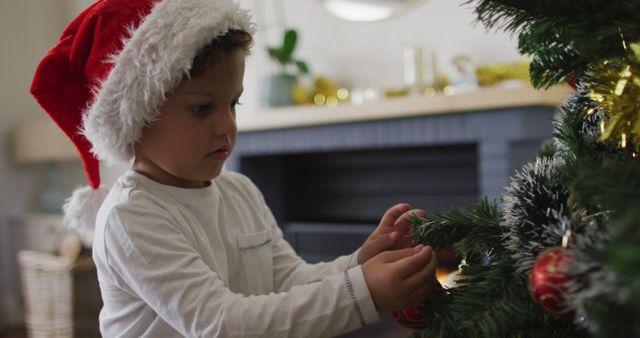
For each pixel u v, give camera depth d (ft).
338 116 7.13
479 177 7.41
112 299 2.61
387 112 6.79
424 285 1.88
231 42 2.48
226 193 3.08
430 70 7.44
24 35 10.23
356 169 8.32
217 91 2.47
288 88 8.05
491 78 6.80
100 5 2.64
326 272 2.80
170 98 2.46
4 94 9.89
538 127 6.21
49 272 7.50
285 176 8.84
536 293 1.30
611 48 1.43
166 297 2.28
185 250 2.42
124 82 2.46
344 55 8.47
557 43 1.71
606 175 1.20
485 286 1.55
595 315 1.08
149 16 2.43
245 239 2.95
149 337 2.51
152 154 2.59
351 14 8.36
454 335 1.60
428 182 7.79
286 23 8.92
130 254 2.39
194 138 2.48
